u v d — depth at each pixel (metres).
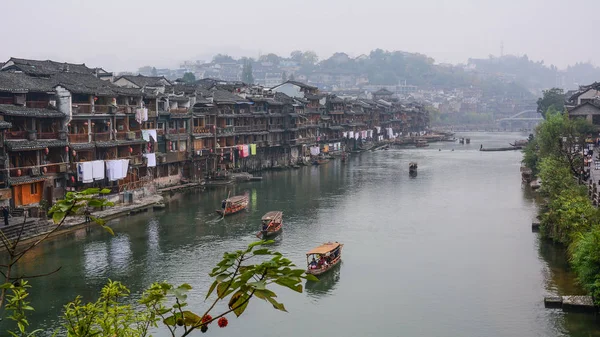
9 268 12.81
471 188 93.56
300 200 81.81
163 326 36.47
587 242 38.69
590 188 62.88
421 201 81.38
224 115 103.38
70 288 42.75
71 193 12.59
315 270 46.25
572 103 138.62
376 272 48.00
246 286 11.07
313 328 37.09
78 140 66.06
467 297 42.06
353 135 169.62
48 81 66.56
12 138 57.94
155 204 72.81
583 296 39.59
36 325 36.34
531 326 36.72
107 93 69.88
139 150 77.56
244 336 35.97
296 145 129.00
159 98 84.19
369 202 80.56
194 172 94.56
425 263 50.34
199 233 60.41
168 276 46.00
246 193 87.44
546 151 88.69
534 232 61.34
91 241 55.34
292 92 146.00
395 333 36.22
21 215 55.91
